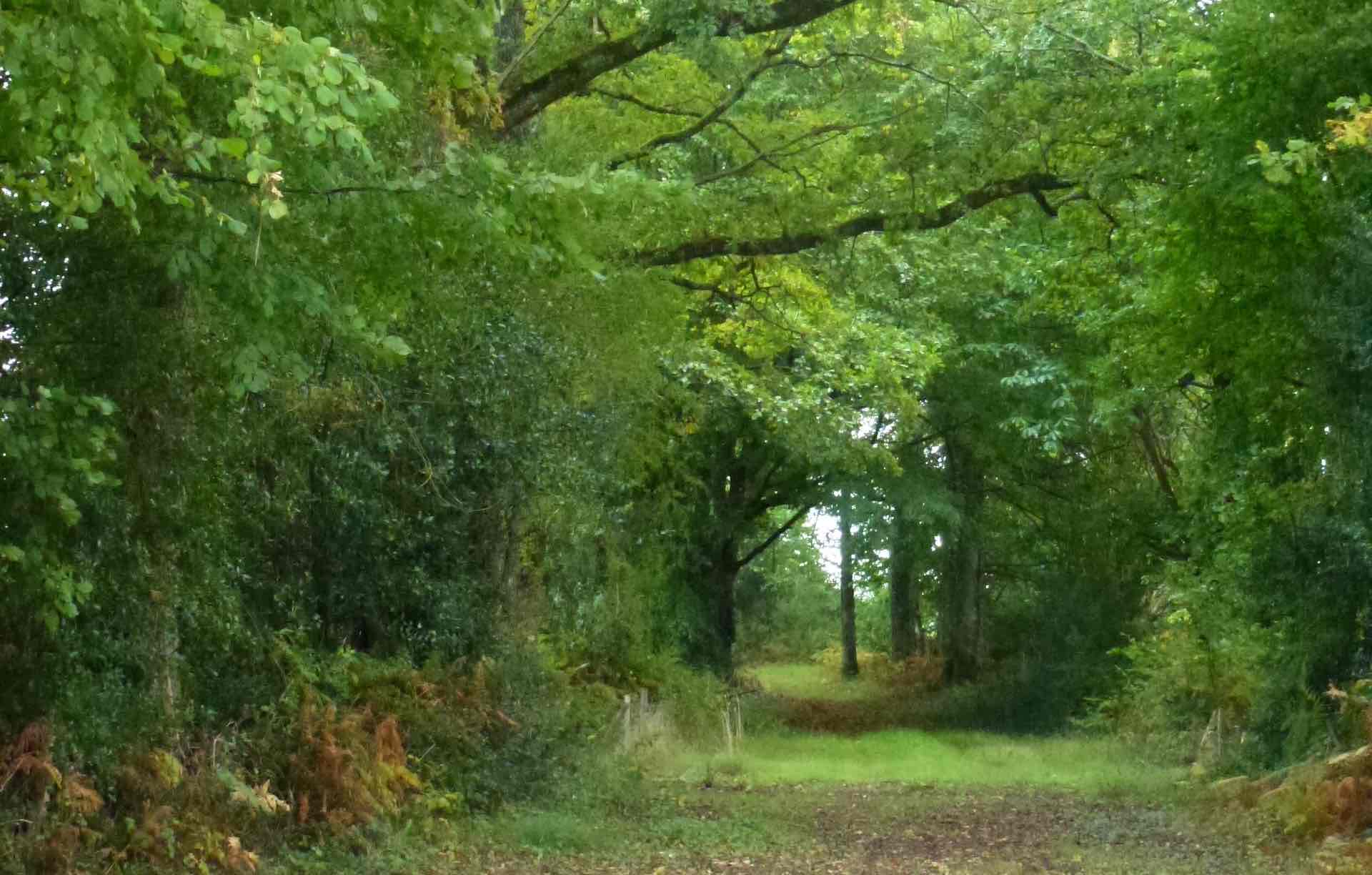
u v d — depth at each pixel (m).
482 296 13.33
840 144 16.45
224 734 10.76
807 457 28.92
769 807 14.64
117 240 8.31
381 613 14.16
